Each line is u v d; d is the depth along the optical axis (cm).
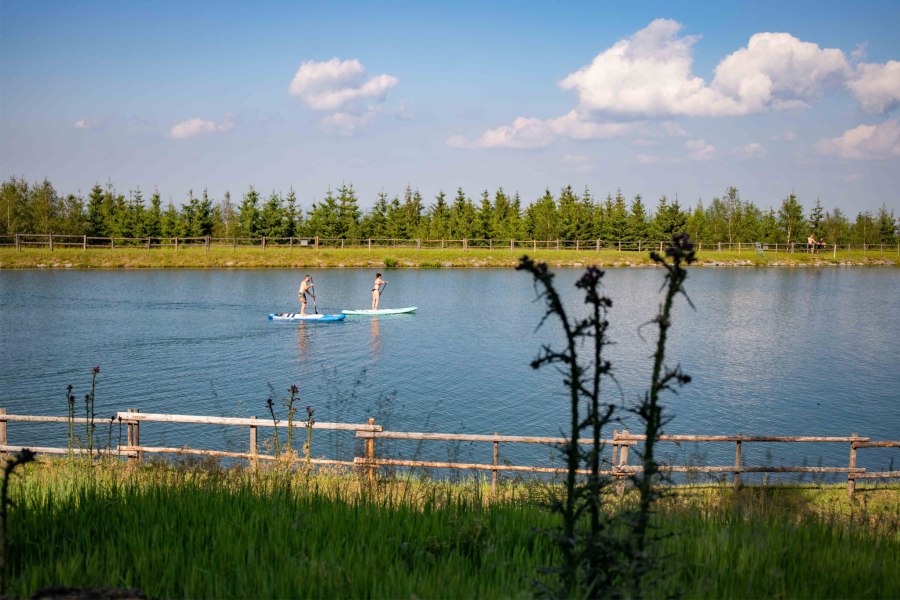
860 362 2844
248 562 597
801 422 1998
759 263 8806
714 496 1227
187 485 889
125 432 1756
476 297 5056
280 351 2930
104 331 3306
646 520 489
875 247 10612
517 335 3428
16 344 2931
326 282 5938
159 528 688
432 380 2430
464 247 8406
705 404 2173
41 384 2252
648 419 480
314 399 2138
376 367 2639
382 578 577
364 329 3597
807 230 10281
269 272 6650
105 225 7975
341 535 691
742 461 1658
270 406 1195
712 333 3550
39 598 480
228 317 3888
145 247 7625
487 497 984
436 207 9762
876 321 4009
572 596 496
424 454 1639
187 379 2366
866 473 1294
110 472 1120
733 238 10338
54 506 777
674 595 513
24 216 8100
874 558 661
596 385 481
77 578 572
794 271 7988
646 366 2717
